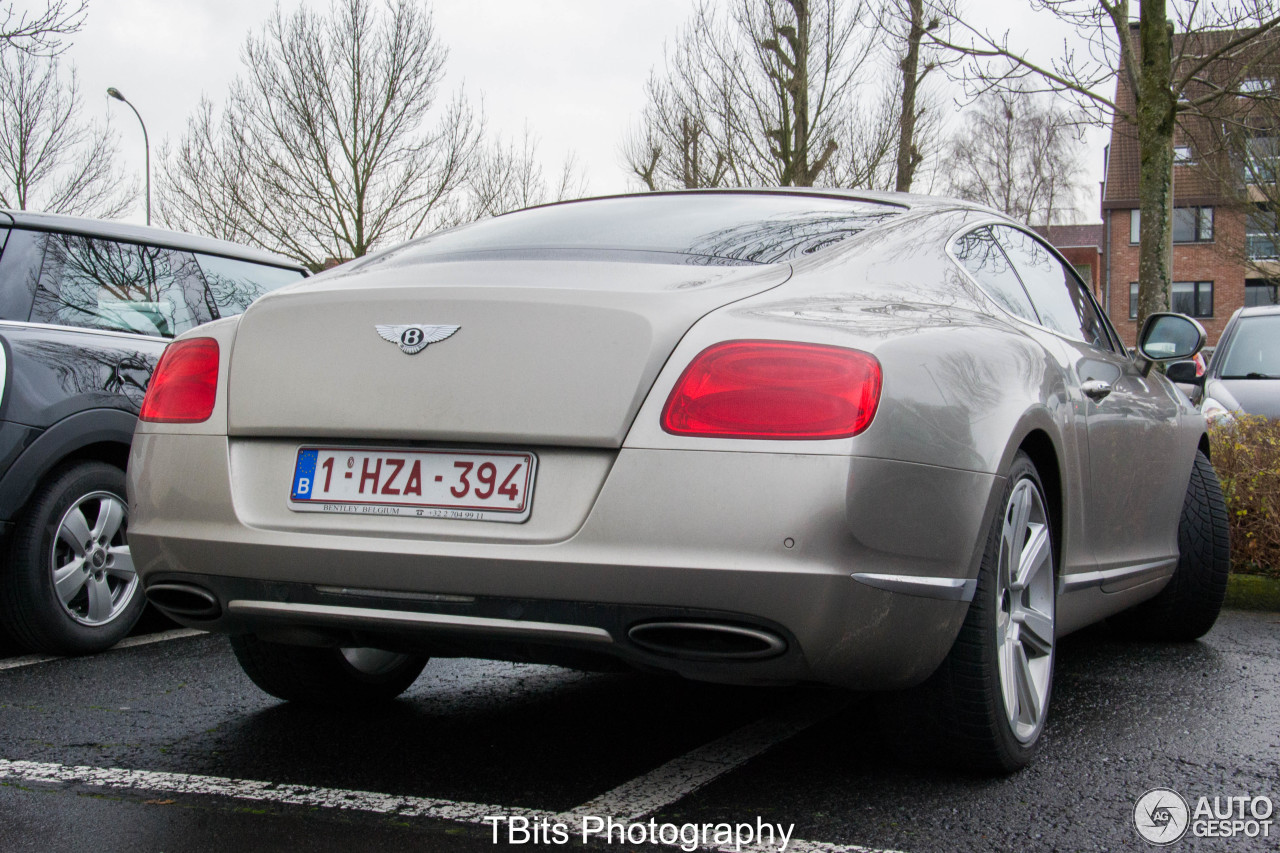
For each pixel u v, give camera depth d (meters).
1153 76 8.00
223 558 2.38
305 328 2.42
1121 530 3.48
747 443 2.08
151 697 3.32
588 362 2.18
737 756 2.76
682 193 3.23
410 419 2.26
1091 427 3.14
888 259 2.73
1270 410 8.14
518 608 2.16
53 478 3.88
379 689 3.22
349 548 2.25
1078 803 2.46
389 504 2.28
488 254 2.73
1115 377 3.57
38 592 3.78
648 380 2.15
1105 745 2.91
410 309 2.33
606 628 2.13
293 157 19.84
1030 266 3.50
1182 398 4.27
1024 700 2.70
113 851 2.12
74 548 3.92
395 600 2.25
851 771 2.64
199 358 2.54
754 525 2.04
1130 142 43.97
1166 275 8.06
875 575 2.10
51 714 3.11
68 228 4.30
